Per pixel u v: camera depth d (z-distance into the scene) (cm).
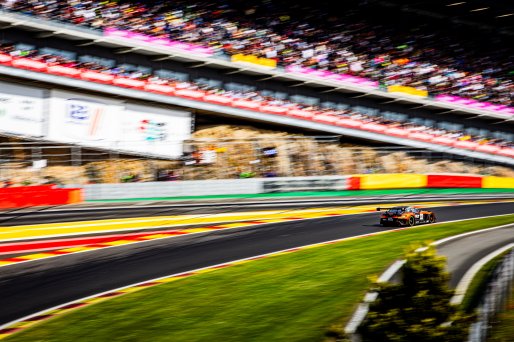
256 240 3641
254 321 2159
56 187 4650
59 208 4459
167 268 3016
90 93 5281
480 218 4541
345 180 5609
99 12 5284
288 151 5709
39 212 4300
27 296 2591
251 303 2359
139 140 5453
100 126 5319
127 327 2155
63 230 3841
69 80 5128
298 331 2045
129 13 5438
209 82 5731
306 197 5328
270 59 5822
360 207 4900
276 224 4122
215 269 2945
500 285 2098
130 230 3884
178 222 4144
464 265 2856
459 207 5044
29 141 5066
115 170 5188
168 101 5481
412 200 5359
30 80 5066
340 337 1748
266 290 2527
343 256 3119
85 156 5256
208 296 2475
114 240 3609
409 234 3734
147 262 3127
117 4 5450
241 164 5522
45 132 5109
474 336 1658
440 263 1642
